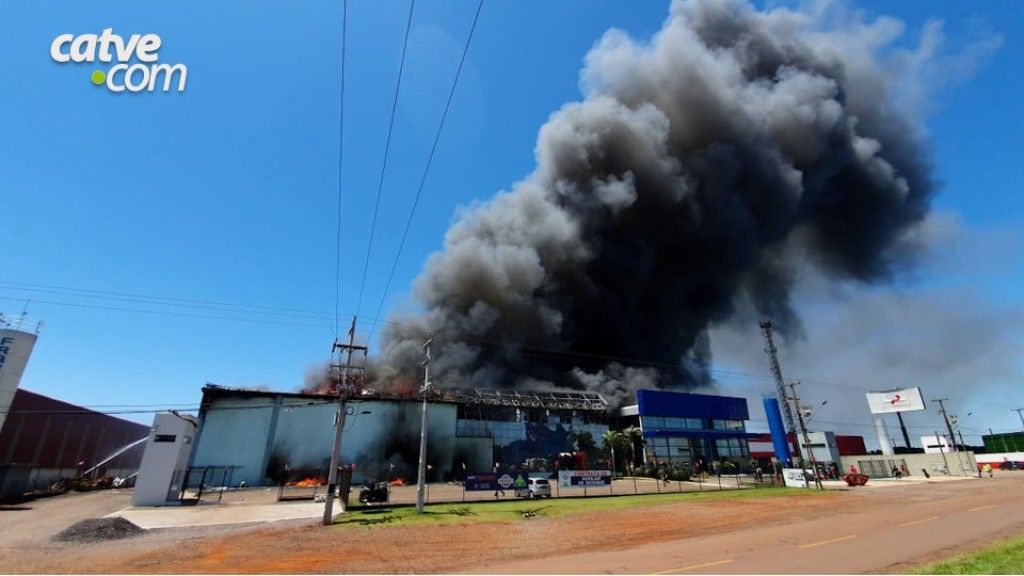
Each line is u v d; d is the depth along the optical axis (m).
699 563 13.52
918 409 75.88
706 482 55.97
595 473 39.84
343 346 26.92
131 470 73.06
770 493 40.19
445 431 63.72
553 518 24.73
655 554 15.26
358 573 13.27
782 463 62.94
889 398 80.00
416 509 27.75
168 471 34.19
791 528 21.05
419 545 17.50
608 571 12.71
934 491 40.62
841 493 40.16
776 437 64.38
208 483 50.97
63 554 16.27
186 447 37.72
